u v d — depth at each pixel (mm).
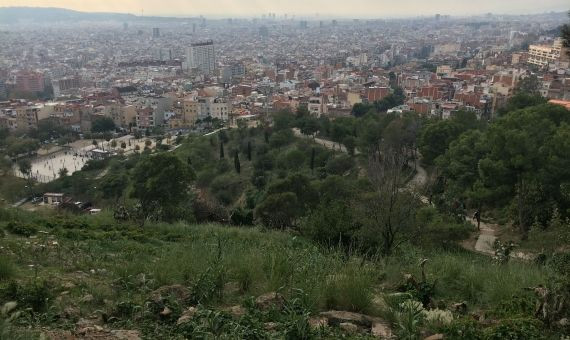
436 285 8070
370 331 5594
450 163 35375
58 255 8930
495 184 27688
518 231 25578
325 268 7730
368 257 11797
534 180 24609
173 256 8492
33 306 5934
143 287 6824
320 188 29172
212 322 5070
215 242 11562
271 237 15117
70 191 52125
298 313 5703
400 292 7102
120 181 44688
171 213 23781
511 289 7438
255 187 43031
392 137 43344
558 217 18375
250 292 6832
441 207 28141
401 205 14695
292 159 47250
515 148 26281
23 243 9750
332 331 5430
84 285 7016
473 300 7730
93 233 12750
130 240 12570
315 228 15000
